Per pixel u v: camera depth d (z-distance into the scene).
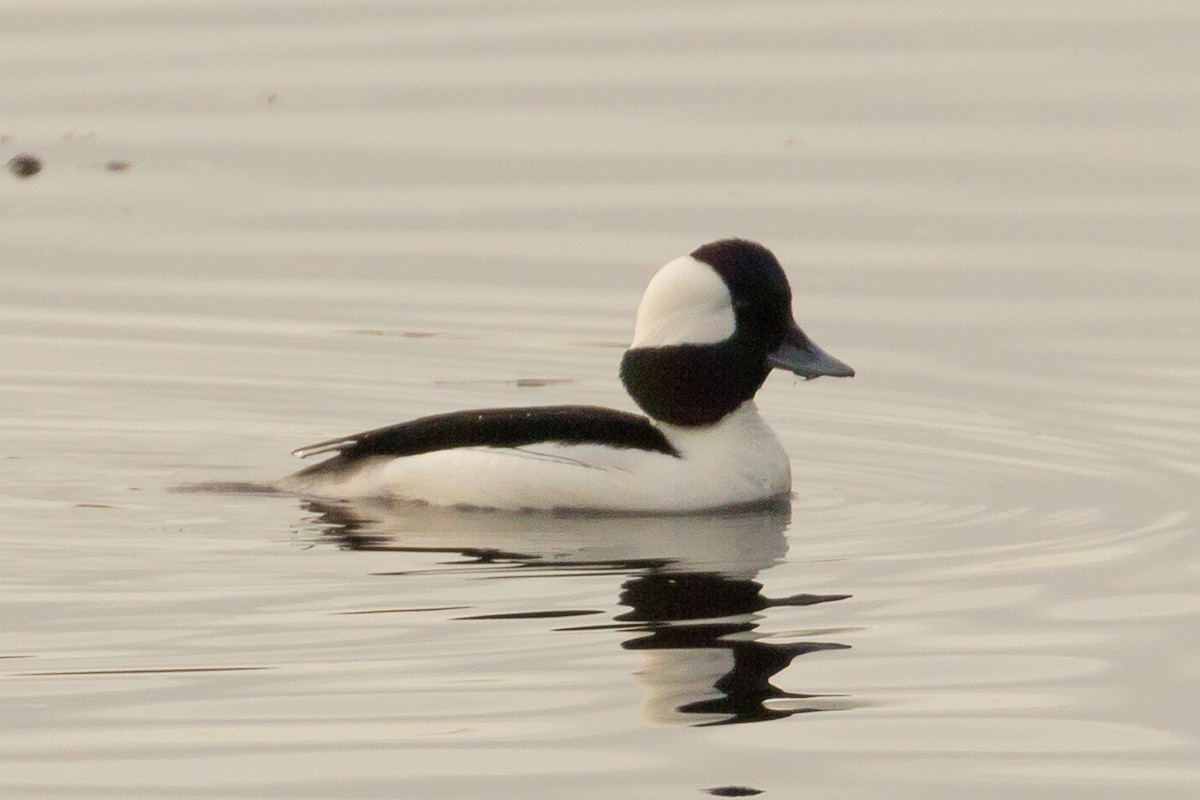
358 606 10.87
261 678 9.85
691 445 12.99
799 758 8.90
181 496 13.21
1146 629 10.57
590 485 12.61
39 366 16.64
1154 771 8.80
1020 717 9.38
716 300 12.96
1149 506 13.08
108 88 23.73
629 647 10.21
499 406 15.75
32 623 10.65
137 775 8.75
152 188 21.22
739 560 11.77
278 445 14.73
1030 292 18.03
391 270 19.03
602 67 23.98
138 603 10.96
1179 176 20.72
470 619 10.64
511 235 19.73
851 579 11.44
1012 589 11.26
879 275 18.50
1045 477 13.84
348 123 22.64
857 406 15.70
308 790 8.60
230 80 23.86
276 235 19.97
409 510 12.77
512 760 8.88
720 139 21.92
